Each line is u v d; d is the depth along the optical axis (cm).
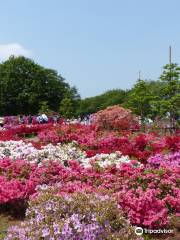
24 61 9169
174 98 2955
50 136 2319
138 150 1820
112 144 2059
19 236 713
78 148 2016
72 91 9231
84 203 759
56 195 798
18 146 1884
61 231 688
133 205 1004
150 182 1104
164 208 1029
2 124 4969
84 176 1230
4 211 1180
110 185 1127
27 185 1177
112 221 743
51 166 1296
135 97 3653
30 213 790
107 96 8012
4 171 1341
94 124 2795
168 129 2883
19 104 8800
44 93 8950
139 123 3106
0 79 8938
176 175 1148
